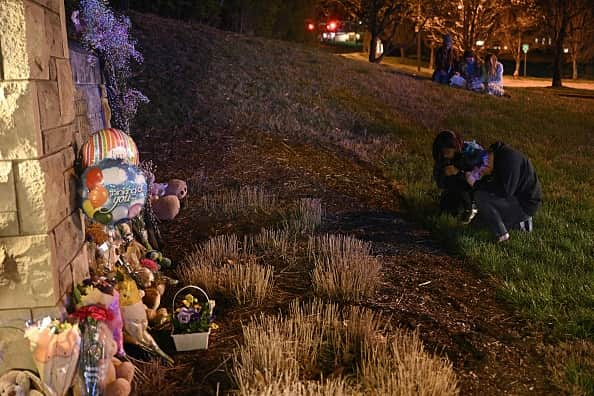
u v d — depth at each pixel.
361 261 5.49
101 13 5.44
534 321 4.81
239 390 3.64
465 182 6.83
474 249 6.27
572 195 8.66
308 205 7.40
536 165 10.61
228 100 12.69
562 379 3.96
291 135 11.35
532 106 19.02
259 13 24.78
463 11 30.34
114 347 3.40
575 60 43.41
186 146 10.00
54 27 3.46
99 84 5.52
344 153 10.79
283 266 5.77
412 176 9.62
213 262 5.68
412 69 37.03
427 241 6.75
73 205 3.65
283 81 15.11
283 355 3.96
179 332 4.20
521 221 6.61
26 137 3.09
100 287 3.59
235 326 4.60
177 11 20.64
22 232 3.15
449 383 3.76
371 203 8.23
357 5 27.97
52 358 3.05
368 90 16.34
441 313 4.91
